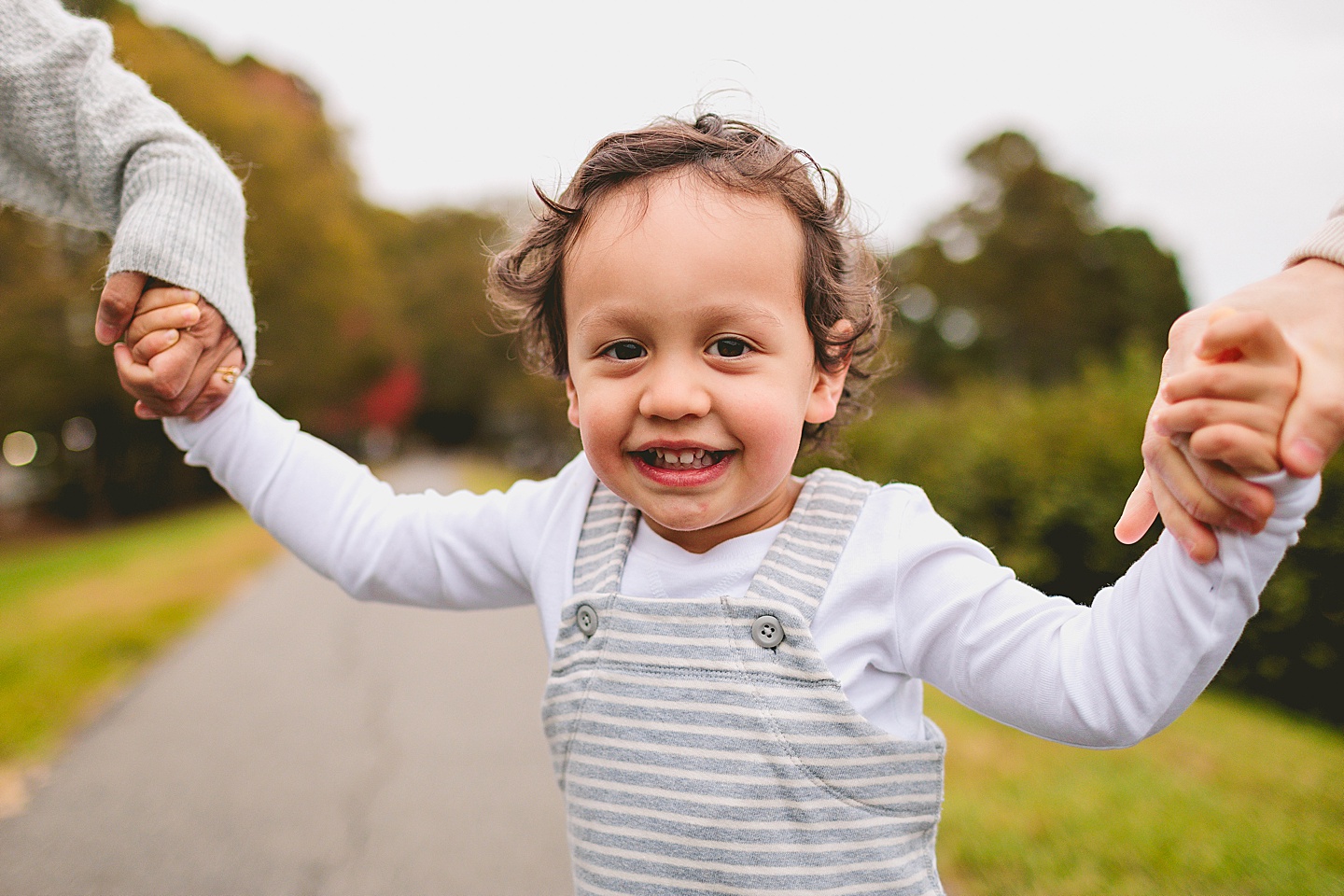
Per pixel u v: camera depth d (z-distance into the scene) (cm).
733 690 107
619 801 109
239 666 575
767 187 113
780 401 108
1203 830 282
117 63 139
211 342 125
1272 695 511
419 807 357
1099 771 338
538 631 680
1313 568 490
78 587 870
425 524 137
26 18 132
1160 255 2884
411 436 5306
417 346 4400
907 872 107
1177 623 87
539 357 143
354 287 2431
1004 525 671
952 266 2950
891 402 995
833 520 116
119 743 432
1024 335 2869
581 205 116
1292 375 75
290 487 138
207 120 1853
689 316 105
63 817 351
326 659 596
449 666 575
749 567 115
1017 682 101
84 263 1761
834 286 126
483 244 174
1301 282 81
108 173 127
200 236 122
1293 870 256
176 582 898
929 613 108
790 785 104
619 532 124
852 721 105
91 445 2200
